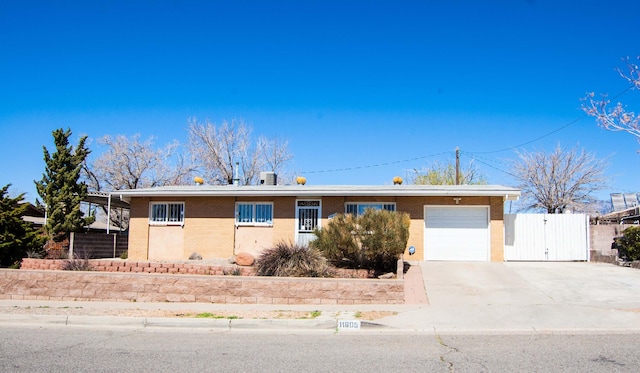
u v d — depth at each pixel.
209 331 10.97
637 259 19.53
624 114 15.18
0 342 9.69
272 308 13.10
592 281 15.95
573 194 35.88
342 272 15.65
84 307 13.38
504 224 20.95
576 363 7.92
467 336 10.27
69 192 28.03
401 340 9.88
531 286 15.31
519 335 10.30
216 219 22.41
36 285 15.08
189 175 39.84
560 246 20.84
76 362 8.05
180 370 7.57
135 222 23.05
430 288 15.14
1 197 19.67
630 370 7.48
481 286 15.37
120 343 9.60
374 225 16.12
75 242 23.50
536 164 36.38
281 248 15.96
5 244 17.84
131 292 14.59
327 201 21.67
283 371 7.52
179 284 14.38
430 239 20.86
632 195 35.12
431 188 21.39
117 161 38.59
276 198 22.03
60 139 28.72
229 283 14.15
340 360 8.20
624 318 11.51
